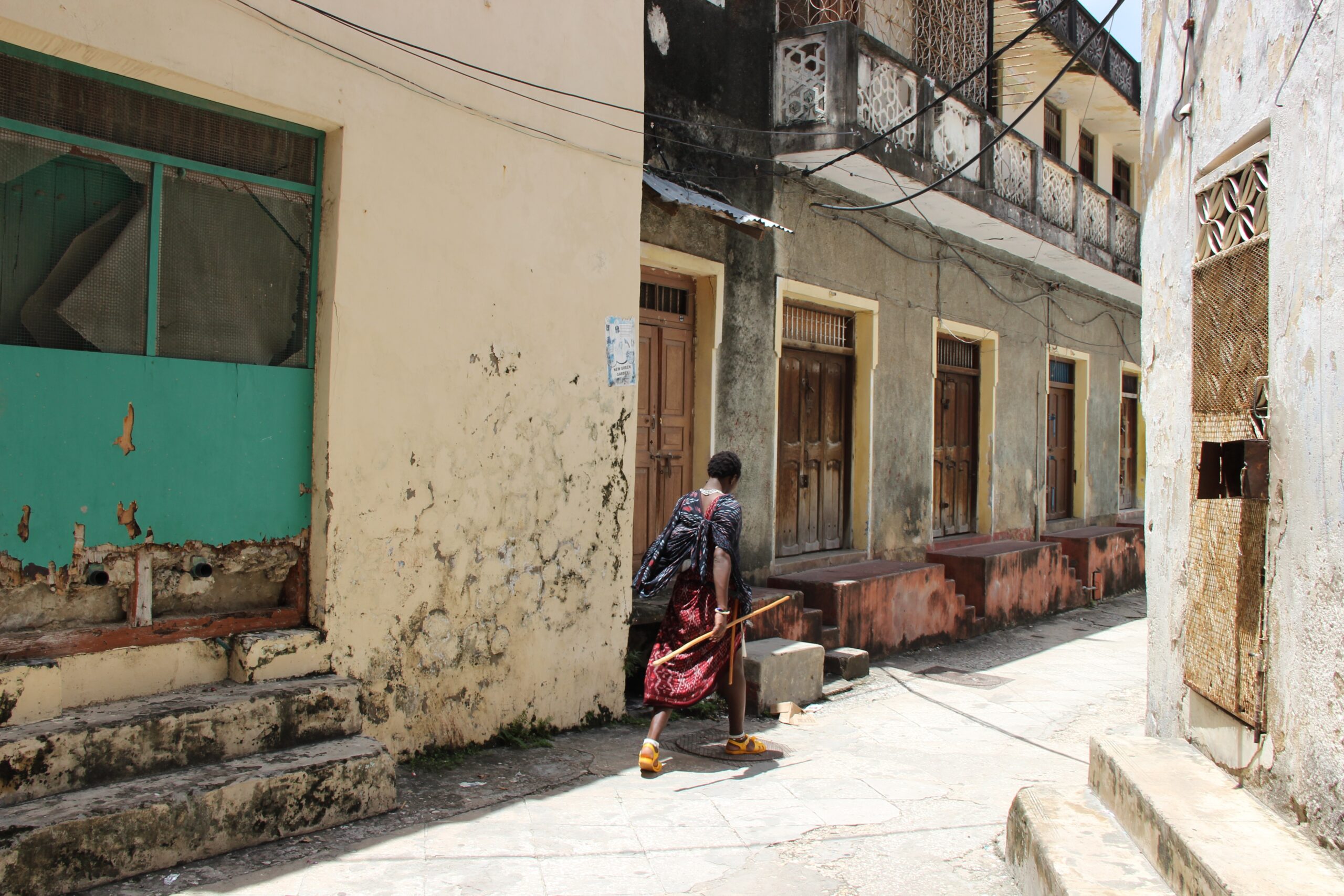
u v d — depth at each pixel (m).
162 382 4.01
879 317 9.85
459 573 4.98
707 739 5.74
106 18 3.67
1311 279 3.04
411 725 4.77
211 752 3.85
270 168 4.36
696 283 7.78
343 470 4.45
